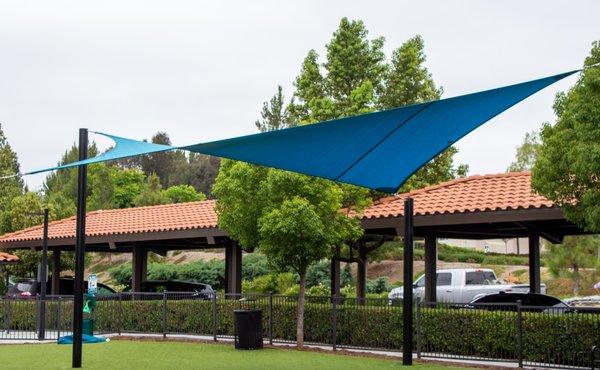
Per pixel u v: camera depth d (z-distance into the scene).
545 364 15.17
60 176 69.12
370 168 13.15
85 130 15.32
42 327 21.94
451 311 16.78
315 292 30.27
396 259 48.38
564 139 12.66
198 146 10.84
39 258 35.00
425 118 10.60
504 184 18.97
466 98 9.66
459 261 47.62
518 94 9.59
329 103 21.41
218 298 21.94
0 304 24.38
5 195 54.78
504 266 45.59
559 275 32.97
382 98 26.81
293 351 18.31
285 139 10.89
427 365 15.32
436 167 27.64
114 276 46.84
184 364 15.52
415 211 18.39
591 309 14.75
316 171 13.18
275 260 18.75
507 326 15.84
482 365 15.28
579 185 12.92
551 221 19.31
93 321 22.66
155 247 29.95
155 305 23.06
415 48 27.56
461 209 17.61
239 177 18.91
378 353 17.39
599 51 11.57
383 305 18.23
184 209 27.95
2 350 18.64
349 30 26.31
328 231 18.34
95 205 57.34
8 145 61.34
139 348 19.12
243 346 18.61
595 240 31.94
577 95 11.84
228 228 19.55
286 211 17.80
